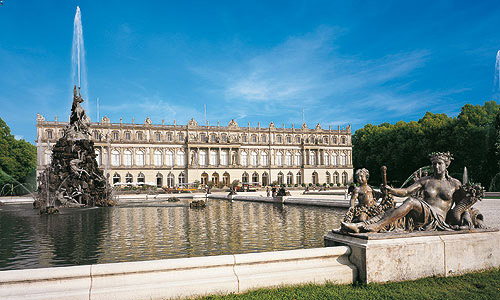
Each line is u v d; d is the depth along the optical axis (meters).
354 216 8.71
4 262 11.77
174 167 118.44
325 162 135.38
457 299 6.63
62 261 11.85
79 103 43.38
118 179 112.56
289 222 21.58
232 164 124.81
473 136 72.81
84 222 22.73
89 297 6.05
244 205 39.28
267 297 6.47
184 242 14.89
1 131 82.75
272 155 130.38
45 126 105.44
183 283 6.53
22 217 26.38
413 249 7.61
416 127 93.50
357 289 7.01
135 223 21.88
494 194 41.81
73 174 38.34
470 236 8.16
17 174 84.56
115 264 6.58
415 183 8.81
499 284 7.31
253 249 13.30
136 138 116.12
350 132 138.50
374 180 115.44
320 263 7.56
